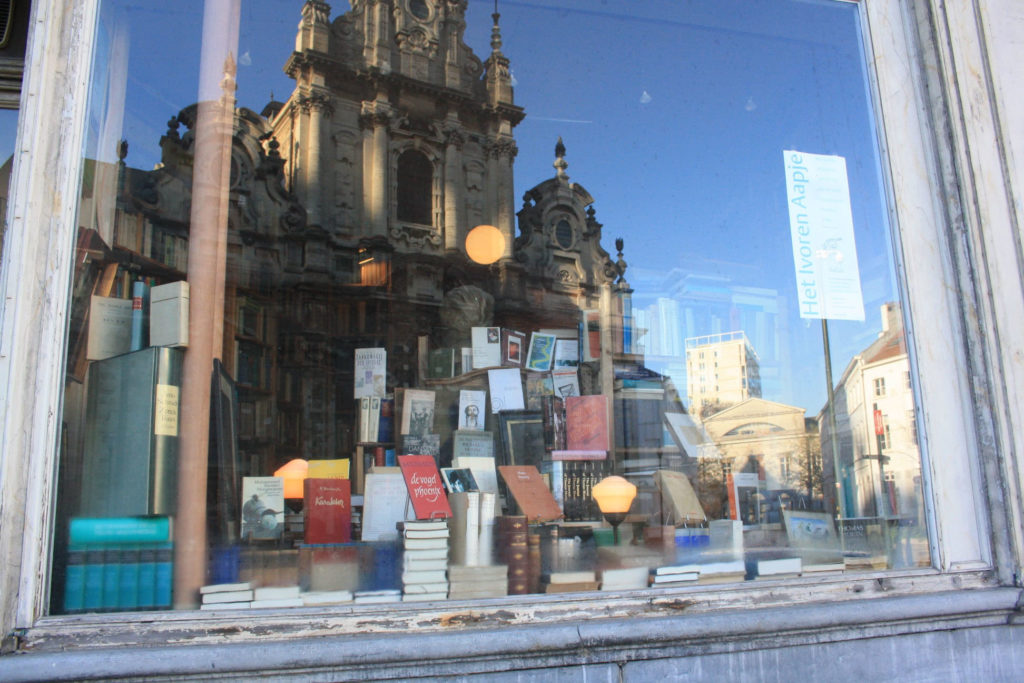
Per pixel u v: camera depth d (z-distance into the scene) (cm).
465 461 289
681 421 327
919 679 206
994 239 232
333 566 205
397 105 581
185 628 166
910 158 247
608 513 269
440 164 590
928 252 242
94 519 183
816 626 200
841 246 280
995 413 225
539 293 444
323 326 458
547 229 456
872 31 254
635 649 186
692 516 268
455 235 550
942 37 245
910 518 235
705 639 192
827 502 270
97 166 204
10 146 262
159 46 267
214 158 273
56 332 171
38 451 164
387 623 178
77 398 186
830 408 277
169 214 254
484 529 218
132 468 193
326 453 340
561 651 181
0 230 254
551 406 318
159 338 217
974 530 227
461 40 564
